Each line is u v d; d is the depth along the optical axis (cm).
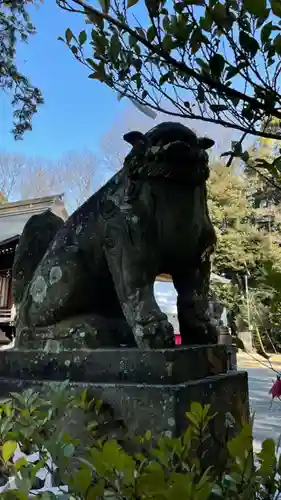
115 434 121
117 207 148
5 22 420
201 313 154
